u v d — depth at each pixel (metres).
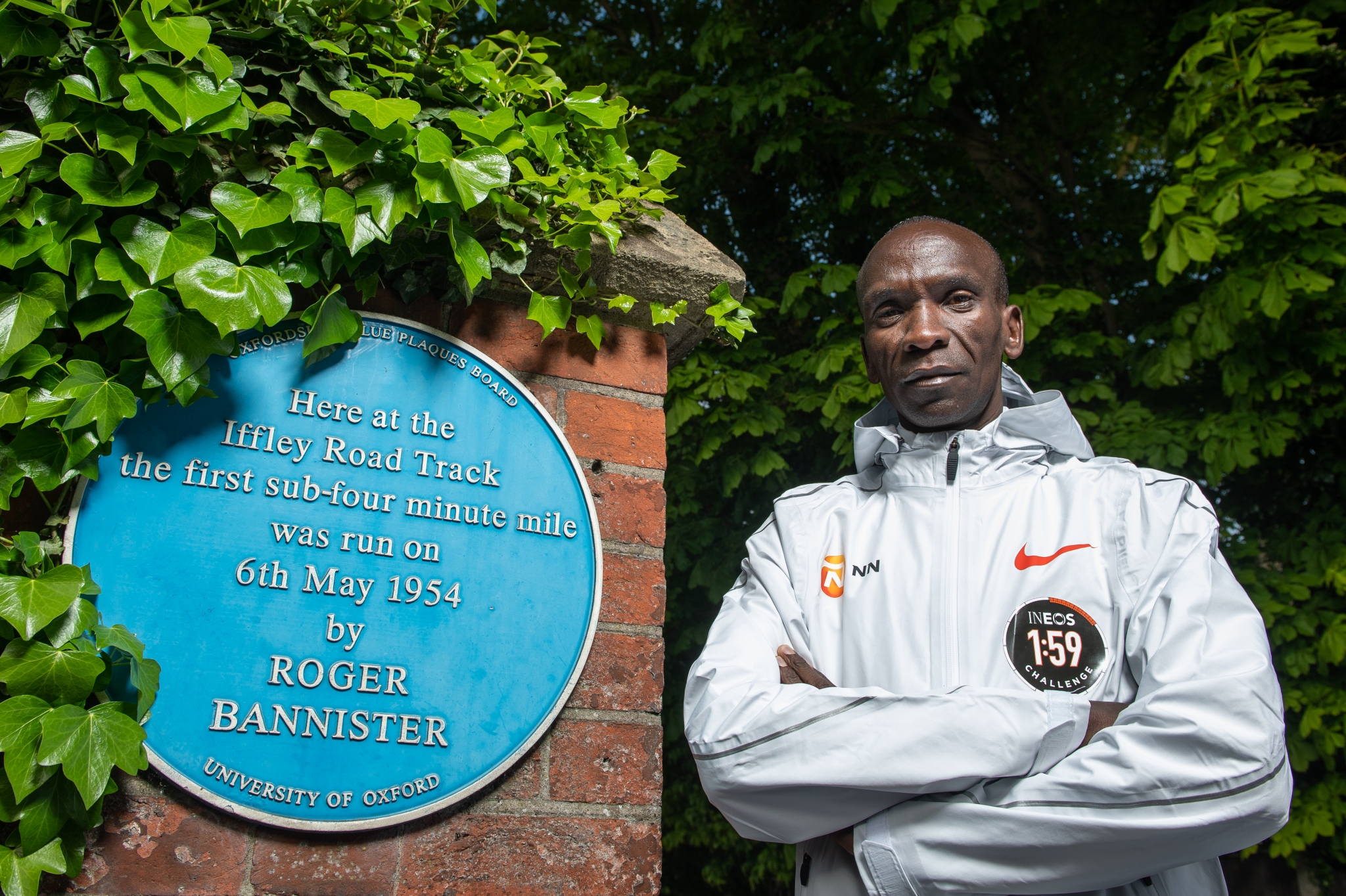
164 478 1.41
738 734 1.28
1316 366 4.60
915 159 6.97
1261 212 4.21
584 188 1.71
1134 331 5.80
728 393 5.16
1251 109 4.39
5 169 1.29
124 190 1.35
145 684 1.27
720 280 1.83
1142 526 1.37
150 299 1.36
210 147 1.46
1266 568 4.86
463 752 1.45
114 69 1.36
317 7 1.60
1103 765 1.14
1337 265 4.23
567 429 1.72
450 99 1.67
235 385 1.49
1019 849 1.14
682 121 6.00
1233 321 4.28
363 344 1.59
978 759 1.17
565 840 1.48
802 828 1.26
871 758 1.19
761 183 6.59
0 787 1.19
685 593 5.79
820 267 5.40
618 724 1.58
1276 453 4.41
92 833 1.25
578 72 6.37
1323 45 4.97
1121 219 6.48
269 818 1.32
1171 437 4.61
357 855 1.36
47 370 1.32
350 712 1.41
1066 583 1.36
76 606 1.25
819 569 1.57
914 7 5.39
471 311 1.71
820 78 6.10
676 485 5.45
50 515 1.34
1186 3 5.85
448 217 1.54
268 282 1.41
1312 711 4.35
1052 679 1.31
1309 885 5.64
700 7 6.73
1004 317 1.62
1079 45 6.37
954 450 1.54
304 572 1.45
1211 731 1.12
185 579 1.38
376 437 1.55
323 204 1.45
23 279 1.35
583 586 1.62
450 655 1.49
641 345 1.83
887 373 1.56
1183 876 1.28
